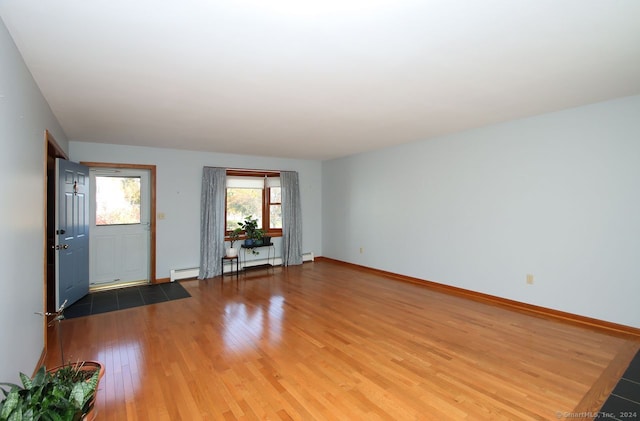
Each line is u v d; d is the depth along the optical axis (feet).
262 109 10.78
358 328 10.93
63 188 12.74
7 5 5.09
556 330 10.64
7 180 5.78
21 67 6.80
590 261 10.96
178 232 17.98
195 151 18.56
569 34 6.22
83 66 7.41
